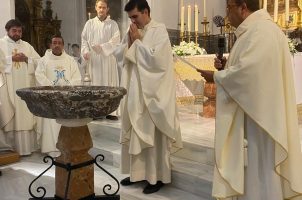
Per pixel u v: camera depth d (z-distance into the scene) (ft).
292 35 23.85
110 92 9.30
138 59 11.46
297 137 8.17
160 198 11.56
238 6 8.21
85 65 19.12
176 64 18.67
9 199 12.08
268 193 8.15
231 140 8.47
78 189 10.26
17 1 23.75
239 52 8.14
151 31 11.70
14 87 17.25
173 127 11.40
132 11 11.65
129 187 12.64
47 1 25.70
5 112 17.12
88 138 10.39
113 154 15.23
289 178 8.11
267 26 7.94
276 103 7.81
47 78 17.11
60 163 10.23
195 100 21.70
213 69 18.65
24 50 17.97
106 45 18.11
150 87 11.33
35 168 15.62
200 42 27.02
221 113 8.48
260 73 7.75
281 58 8.05
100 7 18.86
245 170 8.46
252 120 8.23
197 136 14.23
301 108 19.66
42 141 17.20
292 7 24.27
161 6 24.84
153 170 11.89
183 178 12.14
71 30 27.37
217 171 8.51
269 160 8.11
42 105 9.11
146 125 11.60
